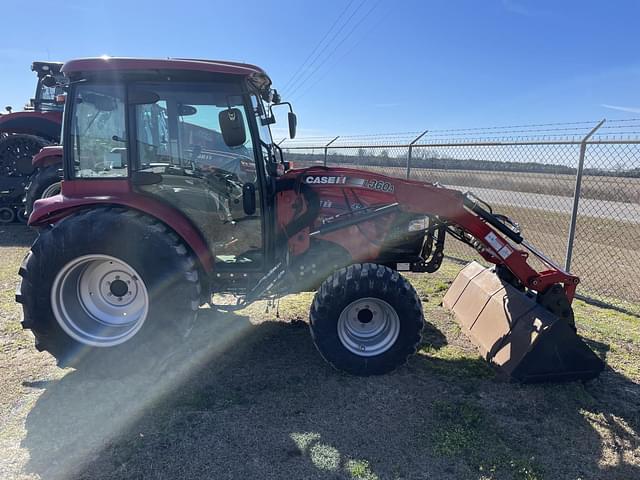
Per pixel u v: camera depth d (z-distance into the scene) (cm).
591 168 551
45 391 292
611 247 759
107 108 306
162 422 261
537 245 775
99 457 232
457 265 632
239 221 337
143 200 309
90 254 292
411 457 238
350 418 270
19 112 790
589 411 284
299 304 451
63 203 308
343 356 313
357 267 314
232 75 300
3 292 461
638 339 395
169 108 322
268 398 288
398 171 942
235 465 229
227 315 421
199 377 312
